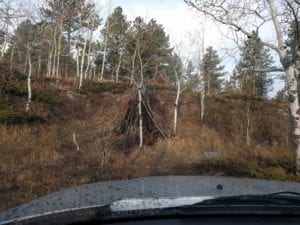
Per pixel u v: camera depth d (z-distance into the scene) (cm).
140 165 1812
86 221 182
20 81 2841
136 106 2361
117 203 196
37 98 2675
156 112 2514
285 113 2939
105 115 2670
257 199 204
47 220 183
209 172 1648
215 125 2745
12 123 2181
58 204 206
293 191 236
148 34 3114
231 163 1614
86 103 2916
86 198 215
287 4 1341
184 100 3023
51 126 2353
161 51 3434
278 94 3212
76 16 3862
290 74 1373
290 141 2566
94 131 2359
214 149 2267
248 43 1467
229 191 224
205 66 3112
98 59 5234
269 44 1421
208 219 186
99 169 1639
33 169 1510
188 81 3061
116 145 2123
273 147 2450
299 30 1349
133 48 3094
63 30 4025
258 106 2961
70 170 1564
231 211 189
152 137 2283
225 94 3281
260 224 186
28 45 2519
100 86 3155
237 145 2408
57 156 1769
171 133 2434
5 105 2369
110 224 181
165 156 2022
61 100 2825
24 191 1202
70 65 5219
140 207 191
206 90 3656
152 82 3325
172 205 193
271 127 2752
